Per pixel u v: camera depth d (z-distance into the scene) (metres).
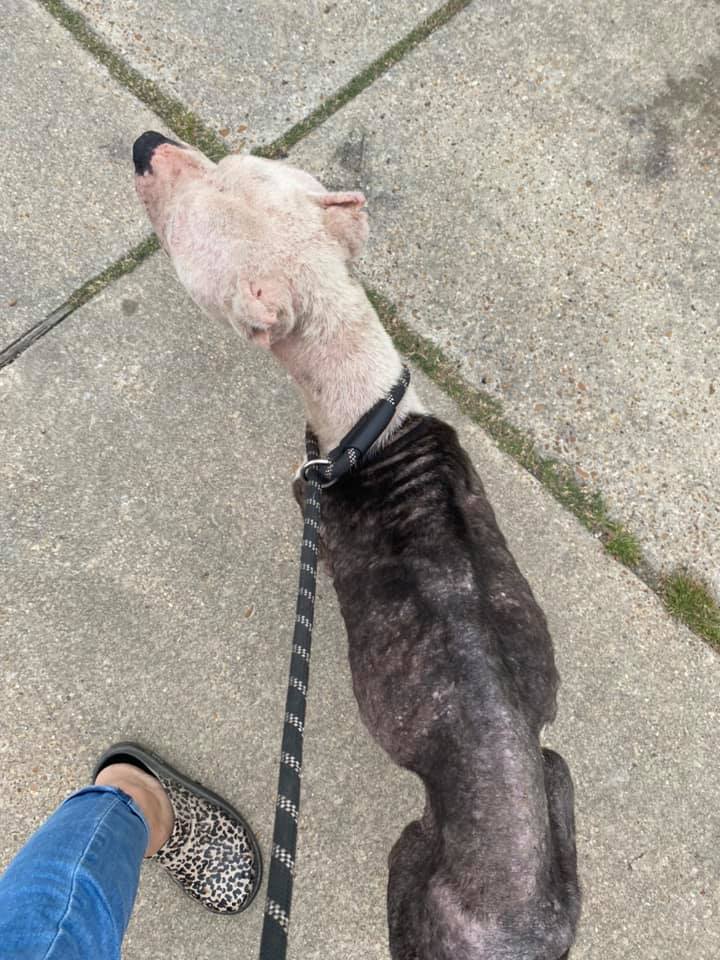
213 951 0.85
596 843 0.88
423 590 0.69
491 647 0.66
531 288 1.01
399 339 0.99
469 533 0.72
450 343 0.99
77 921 0.57
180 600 0.92
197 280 0.70
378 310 0.99
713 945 0.87
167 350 0.97
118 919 0.61
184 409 0.96
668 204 1.03
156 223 0.74
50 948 0.54
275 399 0.97
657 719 0.92
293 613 0.93
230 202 0.70
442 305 1.00
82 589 0.92
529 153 1.04
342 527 0.76
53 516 0.93
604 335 1.00
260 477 0.95
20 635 0.90
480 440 0.97
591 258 1.02
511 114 1.05
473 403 0.98
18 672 0.89
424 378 0.98
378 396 0.74
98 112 1.01
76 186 0.99
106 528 0.93
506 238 1.02
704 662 0.93
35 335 0.96
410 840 0.71
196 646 0.91
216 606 0.92
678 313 1.01
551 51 1.07
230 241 0.68
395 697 0.68
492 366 0.99
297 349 0.73
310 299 0.71
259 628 0.92
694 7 1.07
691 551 0.95
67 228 0.98
